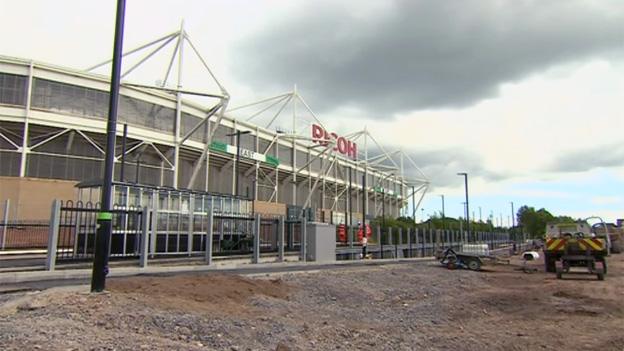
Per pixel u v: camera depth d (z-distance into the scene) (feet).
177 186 198.08
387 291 64.80
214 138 217.77
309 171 299.99
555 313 46.19
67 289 39.99
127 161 181.37
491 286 75.72
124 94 176.45
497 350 29.86
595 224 99.19
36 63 155.53
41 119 155.12
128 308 32.50
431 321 42.39
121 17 39.42
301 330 33.58
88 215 69.97
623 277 85.71
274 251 109.60
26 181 149.07
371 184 406.00
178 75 195.62
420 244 201.05
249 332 30.96
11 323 26.02
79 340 23.31
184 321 30.99
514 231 370.12
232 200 109.09
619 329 37.65
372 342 31.07
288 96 292.20
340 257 143.95
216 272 72.38
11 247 102.06
